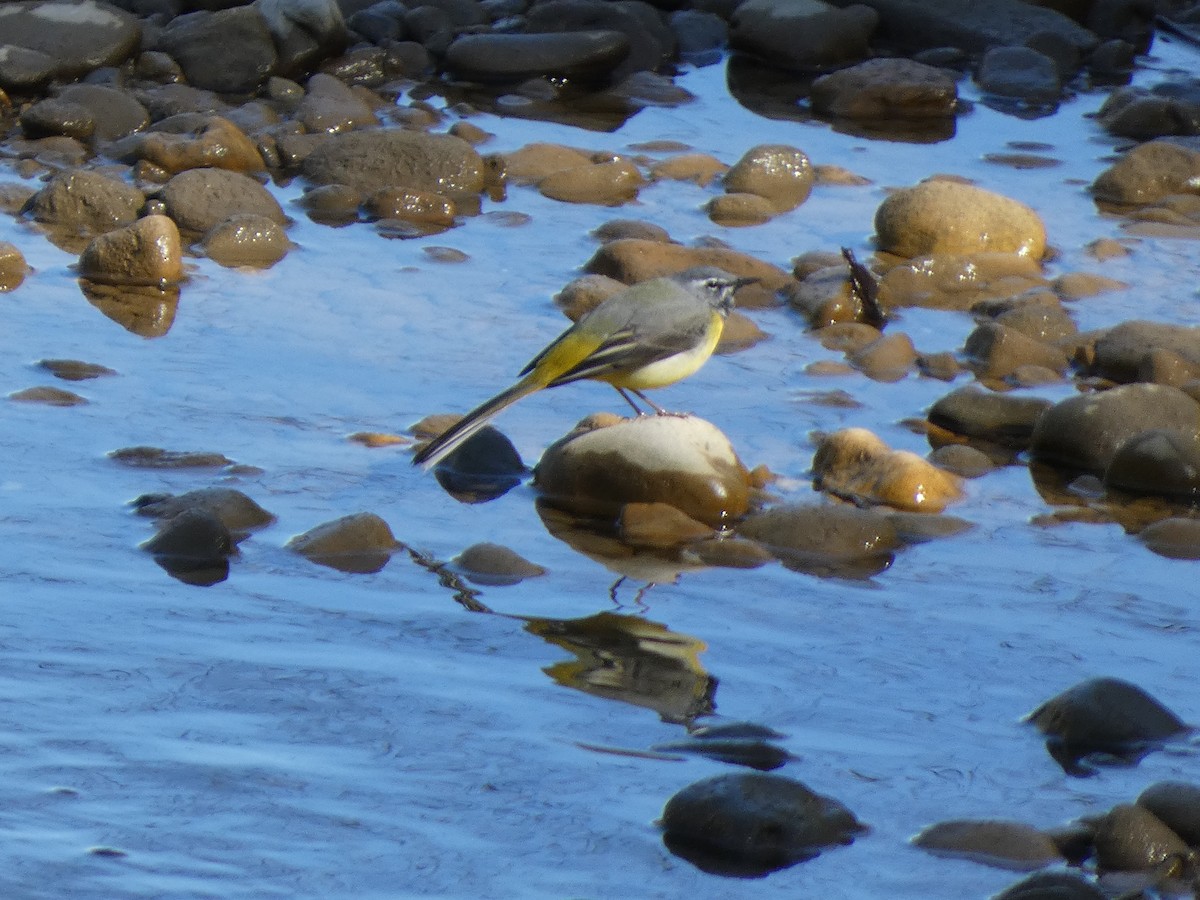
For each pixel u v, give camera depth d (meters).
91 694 9.77
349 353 16.11
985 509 13.48
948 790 9.20
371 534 12.24
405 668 10.38
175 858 8.14
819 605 11.65
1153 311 17.95
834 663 10.74
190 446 13.83
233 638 10.66
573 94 25.23
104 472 13.22
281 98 23.78
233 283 17.81
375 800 8.80
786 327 17.48
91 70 23.48
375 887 8.01
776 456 14.31
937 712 10.12
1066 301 18.17
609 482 13.17
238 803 8.69
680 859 8.41
